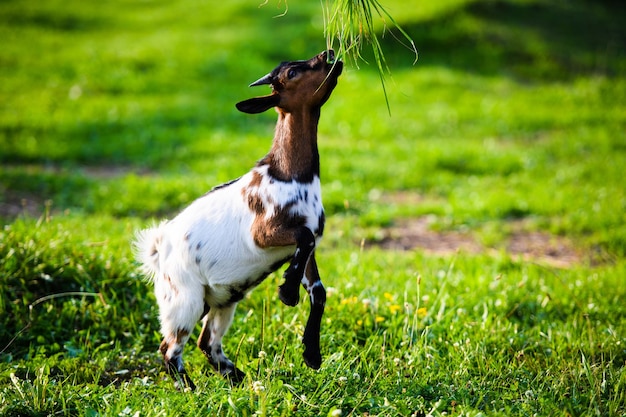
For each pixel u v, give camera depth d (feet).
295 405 27.04
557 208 67.97
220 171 74.59
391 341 34.83
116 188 68.49
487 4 146.82
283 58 125.59
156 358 34.60
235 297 30.58
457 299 40.37
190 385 30.09
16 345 34.94
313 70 28.22
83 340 35.65
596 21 152.56
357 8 30.07
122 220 58.75
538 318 39.29
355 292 40.14
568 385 29.99
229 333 35.94
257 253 28.94
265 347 33.99
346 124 99.14
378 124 99.04
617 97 116.67
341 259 49.19
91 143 85.40
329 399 27.66
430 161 83.10
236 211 29.25
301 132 28.50
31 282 38.14
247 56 123.44
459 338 34.63
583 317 39.93
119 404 27.48
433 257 52.90
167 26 141.28
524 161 84.79
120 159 81.97
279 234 28.04
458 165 83.15
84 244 42.32
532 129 101.09
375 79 118.21
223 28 139.23
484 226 64.59
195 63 119.65
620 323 39.32
